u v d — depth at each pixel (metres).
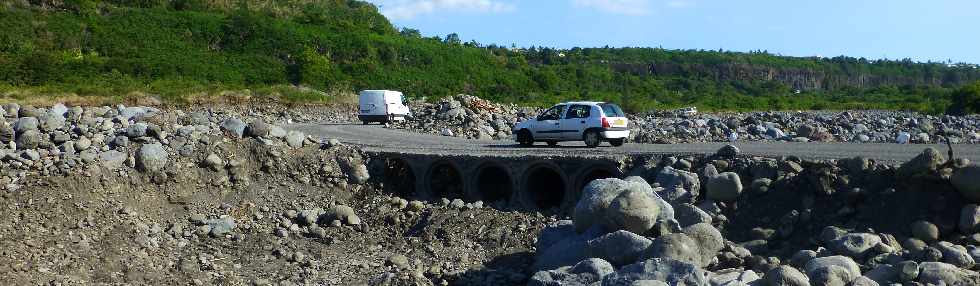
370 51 71.50
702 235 11.59
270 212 17.16
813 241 12.80
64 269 11.95
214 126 19.97
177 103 45.62
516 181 17.86
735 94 113.31
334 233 16.00
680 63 151.50
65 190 14.93
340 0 98.81
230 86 52.28
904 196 12.95
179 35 65.75
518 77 81.38
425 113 39.12
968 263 10.24
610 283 10.24
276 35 69.56
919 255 10.48
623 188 13.15
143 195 16.28
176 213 16.17
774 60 170.62
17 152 15.97
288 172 18.89
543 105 66.12
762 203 14.17
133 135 17.62
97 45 59.34
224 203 17.22
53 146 16.47
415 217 16.75
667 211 12.96
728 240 13.34
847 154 17.56
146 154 16.95
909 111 72.00
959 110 63.75
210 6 77.56
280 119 41.88
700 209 13.80
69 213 14.23
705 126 31.47
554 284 10.79
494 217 16.08
